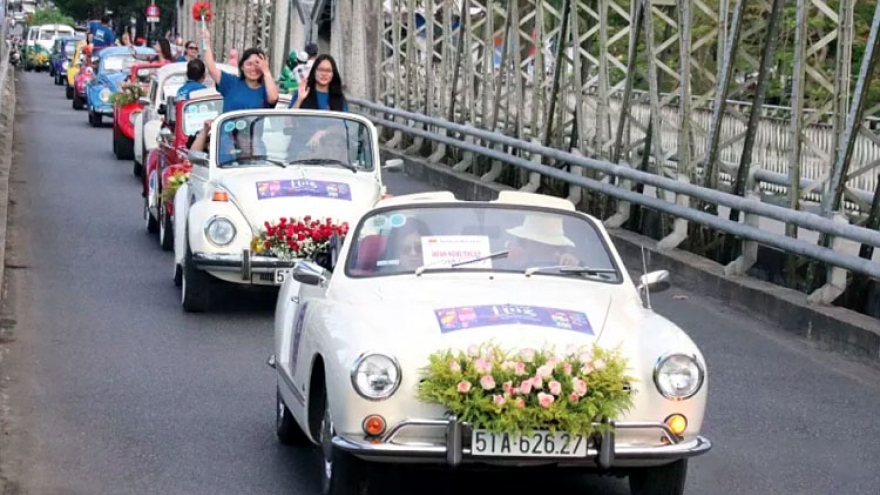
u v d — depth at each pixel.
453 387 8.47
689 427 8.77
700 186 20.52
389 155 38.09
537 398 8.47
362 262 10.15
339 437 8.73
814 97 27.66
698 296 19.16
